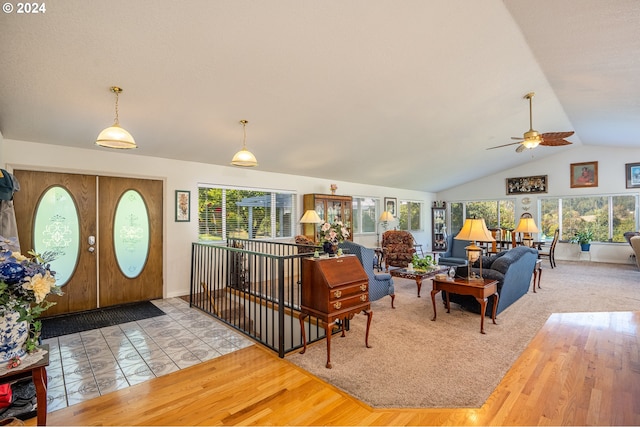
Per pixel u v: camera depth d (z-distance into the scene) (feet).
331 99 11.79
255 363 8.54
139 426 5.95
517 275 13.55
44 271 5.84
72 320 12.00
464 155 22.85
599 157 26.00
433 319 12.04
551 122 18.53
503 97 13.99
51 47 7.22
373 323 11.73
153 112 10.80
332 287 8.48
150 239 14.92
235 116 11.96
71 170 12.72
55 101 9.37
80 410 6.44
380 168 22.63
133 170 14.26
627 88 12.58
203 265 14.98
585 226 26.86
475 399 6.83
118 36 7.16
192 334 10.59
